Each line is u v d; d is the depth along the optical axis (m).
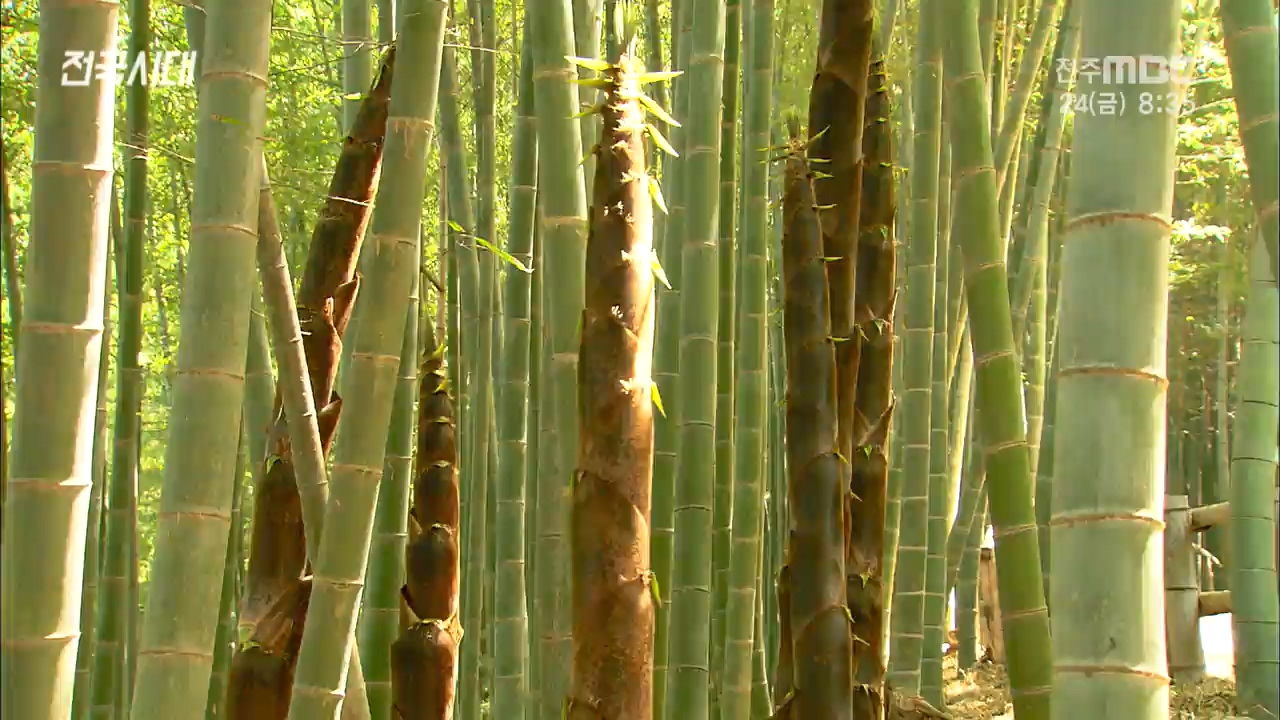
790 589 1.90
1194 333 13.62
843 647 1.85
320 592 1.95
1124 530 1.30
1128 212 1.33
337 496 1.96
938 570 4.95
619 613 1.65
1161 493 1.33
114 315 8.00
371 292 1.97
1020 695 2.06
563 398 2.02
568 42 2.03
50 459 1.61
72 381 1.63
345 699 2.23
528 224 3.78
